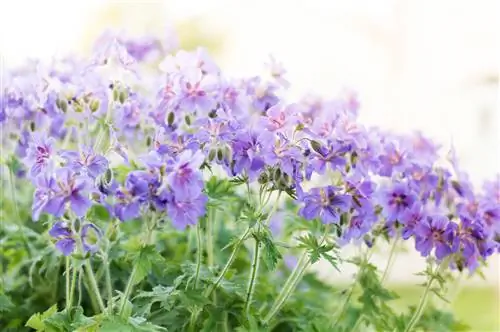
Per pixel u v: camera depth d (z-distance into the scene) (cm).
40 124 168
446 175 163
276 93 170
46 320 152
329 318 167
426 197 162
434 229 155
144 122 165
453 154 165
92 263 166
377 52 274
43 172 150
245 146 151
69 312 153
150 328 147
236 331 157
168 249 176
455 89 254
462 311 202
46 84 166
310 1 275
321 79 262
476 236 155
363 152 157
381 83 270
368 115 265
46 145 153
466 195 160
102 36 173
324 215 153
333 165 153
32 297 167
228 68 274
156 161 145
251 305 157
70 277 166
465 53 260
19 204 186
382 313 165
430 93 261
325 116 157
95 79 163
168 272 163
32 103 168
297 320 162
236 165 151
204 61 161
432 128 253
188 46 276
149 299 158
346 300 167
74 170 149
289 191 151
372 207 156
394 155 161
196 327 157
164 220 150
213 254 172
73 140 176
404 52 271
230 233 175
